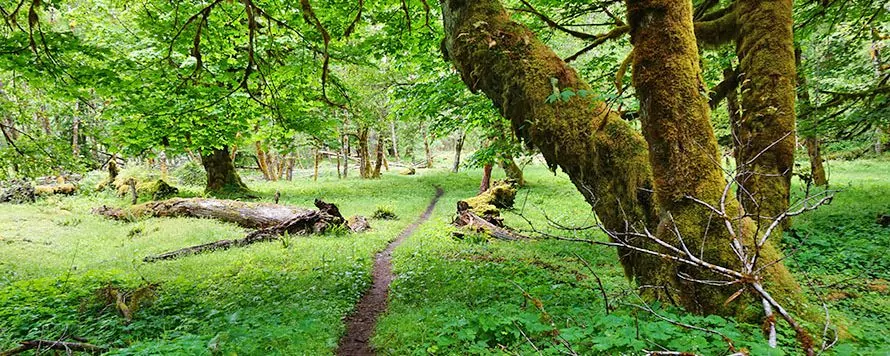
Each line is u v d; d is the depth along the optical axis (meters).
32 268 9.55
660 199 4.25
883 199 12.03
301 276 8.46
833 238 8.39
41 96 13.09
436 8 9.05
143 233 14.04
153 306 6.43
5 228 13.52
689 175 4.14
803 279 5.90
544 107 4.83
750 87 6.11
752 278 2.49
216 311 5.93
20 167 10.08
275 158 41.72
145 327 5.60
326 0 9.11
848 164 24.05
